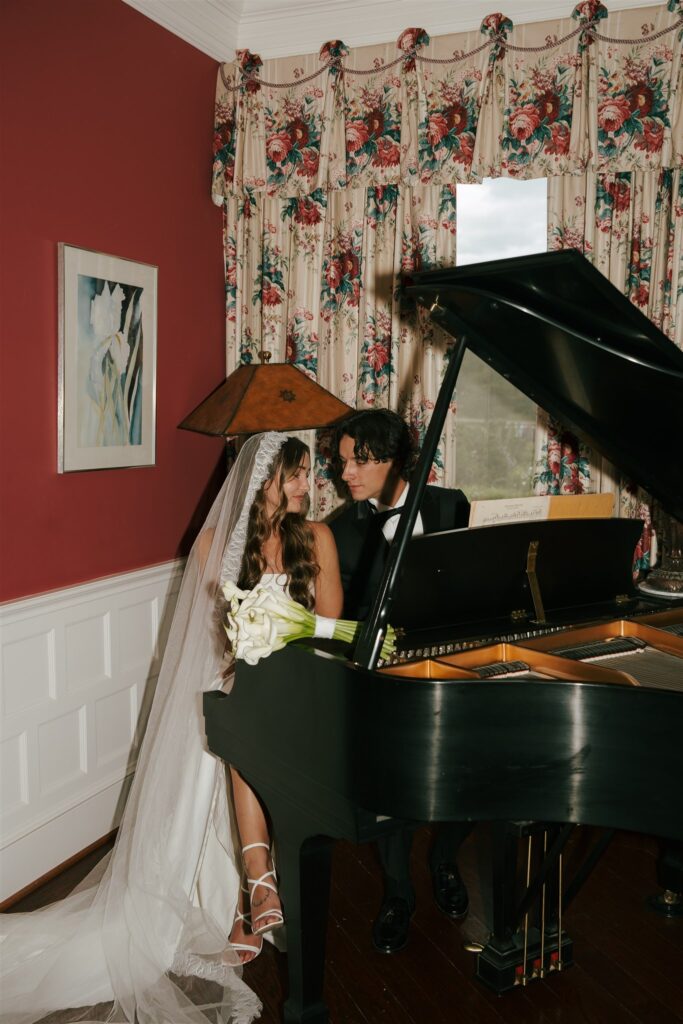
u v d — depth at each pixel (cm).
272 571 280
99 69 346
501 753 193
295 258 430
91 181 346
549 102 374
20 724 320
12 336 311
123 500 377
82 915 268
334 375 433
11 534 316
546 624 275
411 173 393
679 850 303
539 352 225
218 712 242
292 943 230
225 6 402
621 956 282
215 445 443
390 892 281
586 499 302
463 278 193
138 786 285
